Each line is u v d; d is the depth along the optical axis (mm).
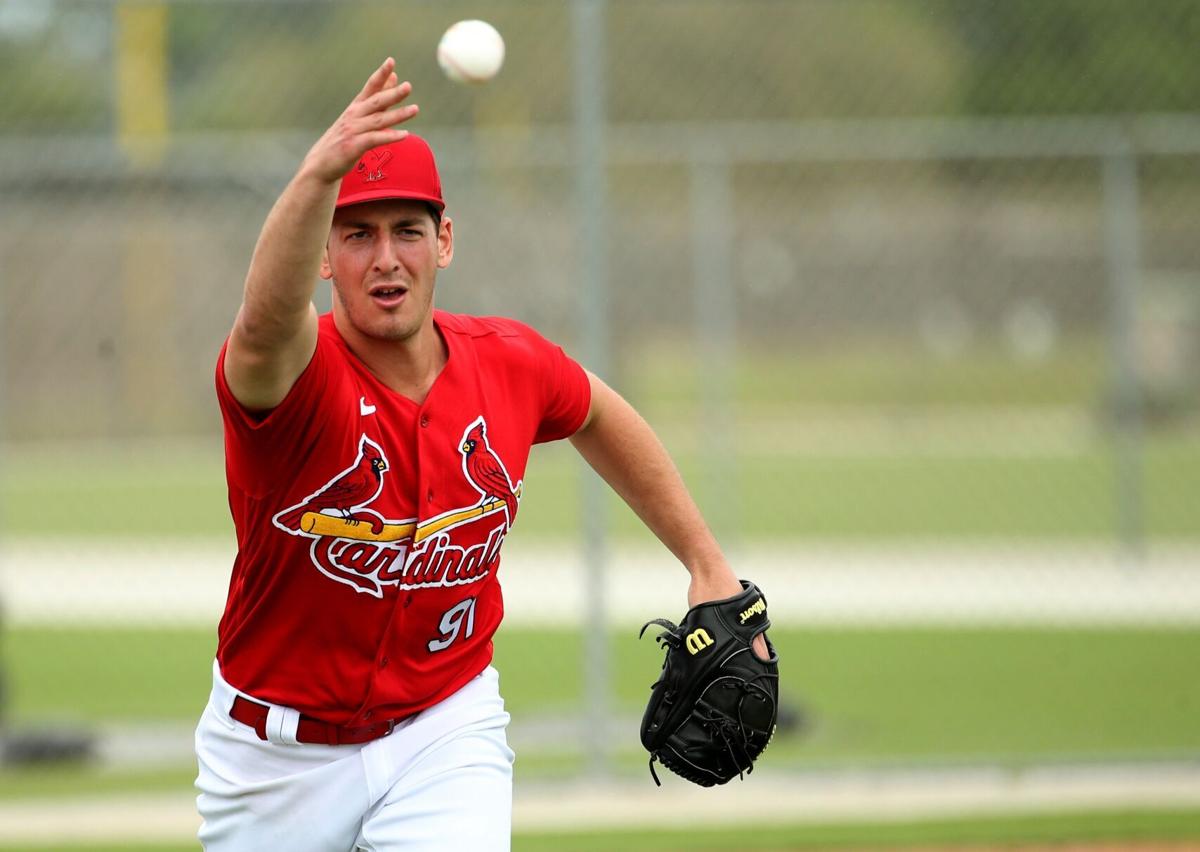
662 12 57094
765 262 76000
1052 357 73562
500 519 10906
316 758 10922
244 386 9398
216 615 33625
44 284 58250
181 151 42875
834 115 61469
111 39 33312
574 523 45969
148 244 53094
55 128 43531
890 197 73812
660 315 64125
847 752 22047
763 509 49656
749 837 18141
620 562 38688
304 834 11039
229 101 48500
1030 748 22094
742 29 59594
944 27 61562
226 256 53156
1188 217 56750
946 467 59750
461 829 10719
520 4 48156
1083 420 71000
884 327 76062
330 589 10422
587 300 21047
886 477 57312
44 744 21969
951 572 36750
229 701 10984
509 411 10891
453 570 10727
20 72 43500
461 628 11133
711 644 11617
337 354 9953
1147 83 35094
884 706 24938
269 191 38719
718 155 33250
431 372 10609
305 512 10102
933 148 51594
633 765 21250
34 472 58750
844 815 19125
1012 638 30000
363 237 10016
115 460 58875
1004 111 37156
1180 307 65312
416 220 10086
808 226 74125
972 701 25219
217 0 22672
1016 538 41938
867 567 37594
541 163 32344
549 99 47688
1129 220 29578
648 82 57312
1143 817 18750
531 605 33844
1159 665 27391
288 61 49000
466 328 10984
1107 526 44125
